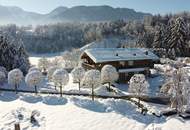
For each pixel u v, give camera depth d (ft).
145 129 99.96
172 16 522.47
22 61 195.52
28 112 113.09
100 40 472.85
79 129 99.09
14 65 188.96
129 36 491.31
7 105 122.83
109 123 103.91
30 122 103.45
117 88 152.66
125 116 110.01
